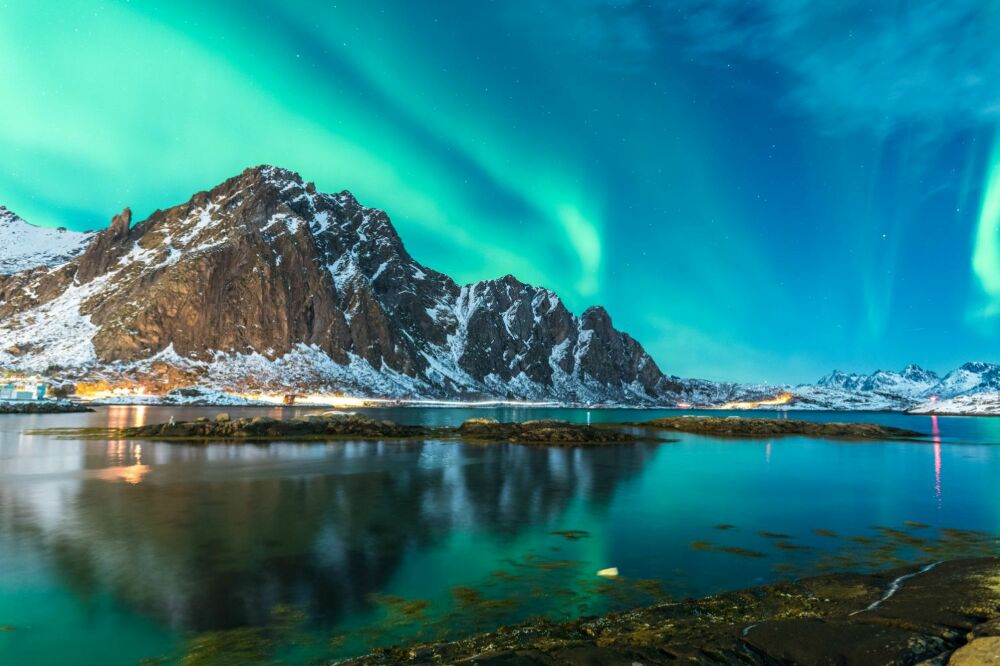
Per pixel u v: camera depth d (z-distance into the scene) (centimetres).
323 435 5572
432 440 5497
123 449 4097
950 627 862
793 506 2266
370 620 1059
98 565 1366
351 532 1727
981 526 1920
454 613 1095
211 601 1147
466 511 2072
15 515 1914
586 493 2523
